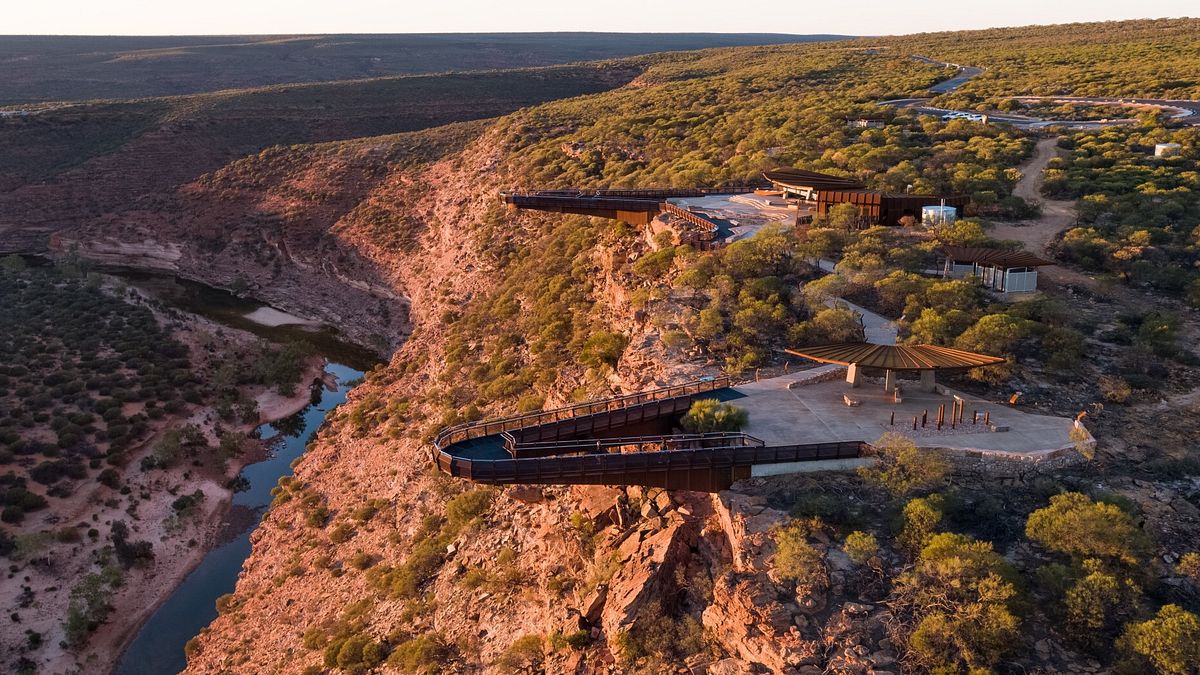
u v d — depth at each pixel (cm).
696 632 2512
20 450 6469
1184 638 2075
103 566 5588
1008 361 3309
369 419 6569
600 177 9650
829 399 3506
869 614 2317
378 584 4128
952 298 4322
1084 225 5712
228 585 5606
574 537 3175
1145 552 2452
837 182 6203
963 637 2177
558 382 4788
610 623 2652
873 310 4506
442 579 3825
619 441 2923
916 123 9412
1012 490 2845
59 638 4978
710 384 3644
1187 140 7400
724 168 8275
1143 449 3134
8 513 5741
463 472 2756
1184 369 3822
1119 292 4741
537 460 2759
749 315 4194
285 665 3934
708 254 5041
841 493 2803
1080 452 3036
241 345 9725
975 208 6088
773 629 2314
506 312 6862
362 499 5344
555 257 7350
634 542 2880
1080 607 2220
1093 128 8538
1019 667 2156
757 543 2595
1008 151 7569
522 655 2867
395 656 3403
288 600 4641
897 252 5012
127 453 6812
